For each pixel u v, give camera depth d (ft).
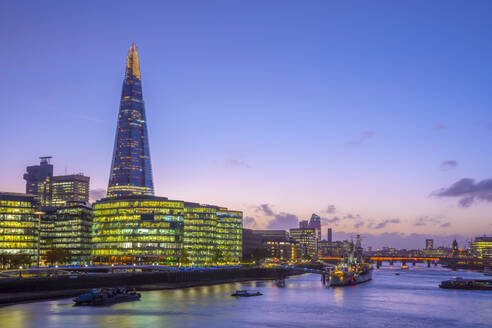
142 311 552.41
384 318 544.62
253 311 576.61
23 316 502.38
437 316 566.36
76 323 468.75
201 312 557.74
